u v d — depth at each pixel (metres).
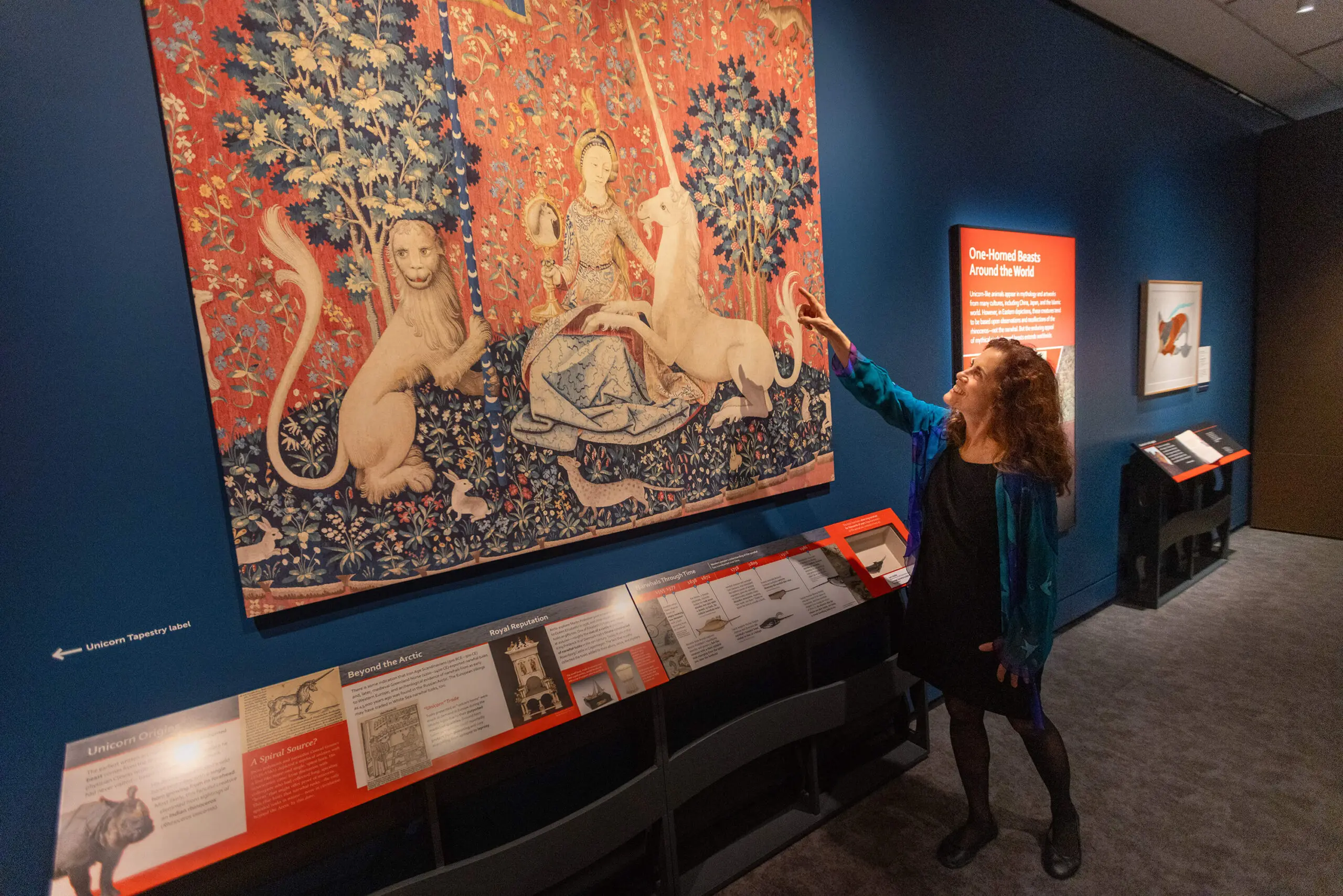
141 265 1.16
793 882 1.78
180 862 1.06
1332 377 4.52
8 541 1.08
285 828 1.14
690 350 1.84
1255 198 4.78
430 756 1.29
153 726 1.16
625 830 1.53
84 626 1.14
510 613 1.59
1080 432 3.42
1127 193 3.61
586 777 1.76
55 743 1.12
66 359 1.11
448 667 1.41
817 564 2.03
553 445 1.59
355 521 1.34
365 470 1.35
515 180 1.50
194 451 1.22
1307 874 1.67
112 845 1.04
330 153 1.27
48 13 1.08
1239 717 2.44
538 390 1.56
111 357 1.14
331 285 1.29
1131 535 3.71
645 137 1.72
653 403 1.77
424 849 1.51
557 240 1.57
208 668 1.25
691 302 1.83
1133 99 3.63
